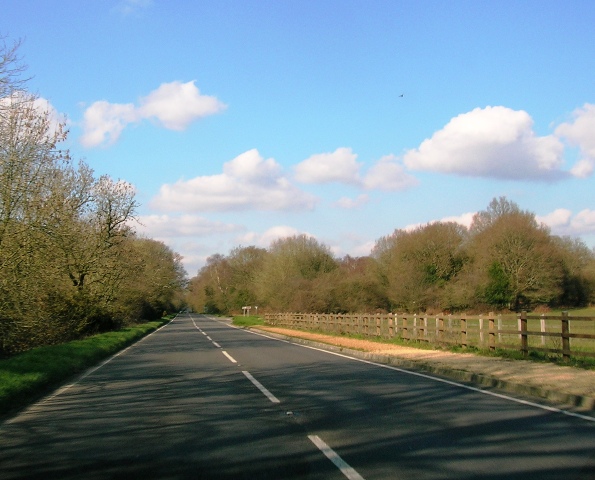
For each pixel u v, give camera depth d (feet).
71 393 40.37
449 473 19.94
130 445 24.80
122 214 119.34
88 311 103.40
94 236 109.70
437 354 63.82
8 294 58.08
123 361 65.00
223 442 24.99
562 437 25.00
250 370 53.06
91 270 106.32
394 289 186.50
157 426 28.66
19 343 66.49
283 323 161.89
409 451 22.95
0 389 35.91
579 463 20.93
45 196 63.26
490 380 41.88
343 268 231.09
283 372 51.11
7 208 57.47
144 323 187.21
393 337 87.20
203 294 413.80
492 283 168.66
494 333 61.21
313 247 225.76
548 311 165.17
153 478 20.08
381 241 216.54
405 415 30.45
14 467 21.70
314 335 111.75
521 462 21.13
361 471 20.35
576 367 47.06
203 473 20.51
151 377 48.98
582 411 31.17
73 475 20.59
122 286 124.77
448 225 200.75
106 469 21.26
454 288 174.19
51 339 79.51
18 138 59.11
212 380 46.09
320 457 22.30
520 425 27.53
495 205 203.21
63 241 67.51
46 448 24.53
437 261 192.85
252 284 297.94
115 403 35.81
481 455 22.17
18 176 58.49
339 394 37.93
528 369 46.78
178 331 153.69
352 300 193.26
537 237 172.04
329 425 28.14
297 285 193.77
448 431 26.43
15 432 27.81
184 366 57.82
